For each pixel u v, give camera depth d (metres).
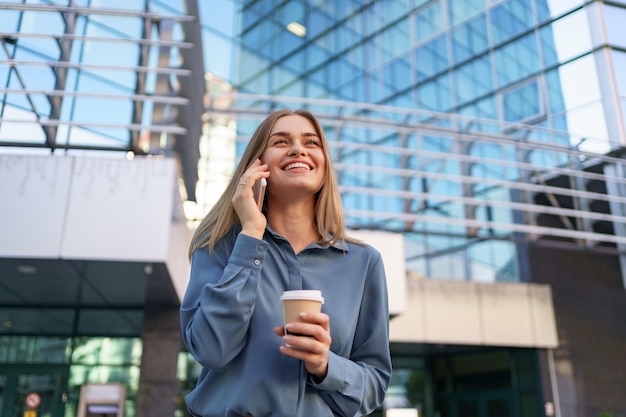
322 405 1.16
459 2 17.22
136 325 8.84
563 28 13.98
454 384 12.81
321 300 1.05
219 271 1.27
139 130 6.79
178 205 7.07
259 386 1.12
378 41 19.44
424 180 14.21
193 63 6.99
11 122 6.52
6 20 7.04
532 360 11.56
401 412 11.04
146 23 6.86
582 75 13.16
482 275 12.73
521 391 11.59
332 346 1.22
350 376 1.14
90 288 7.73
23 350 8.73
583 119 12.75
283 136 1.38
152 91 7.82
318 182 1.36
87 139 7.15
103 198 6.26
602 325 12.16
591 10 13.39
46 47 7.16
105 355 8.72
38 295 8.24
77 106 7.33
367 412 1.23
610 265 12.76
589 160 12.23
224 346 1.11
